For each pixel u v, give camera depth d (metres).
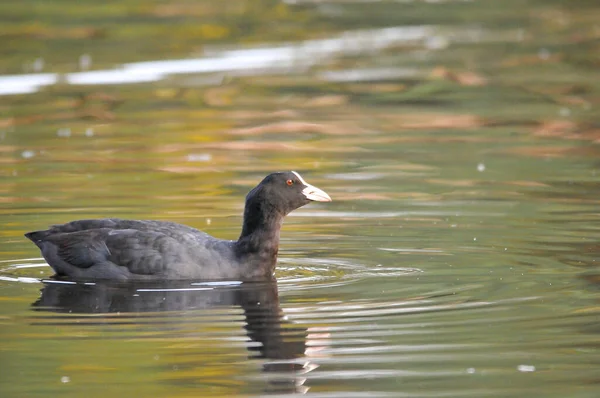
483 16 38.03
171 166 20.06
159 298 12.38
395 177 19.08
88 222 13.80
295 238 15.16
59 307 12.02
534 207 16.70
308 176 19.20
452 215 16.30
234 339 10.79
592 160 20.28
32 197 17.47
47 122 24.33
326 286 12.82
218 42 33.53
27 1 37.66
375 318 11.42
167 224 13.70
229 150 21.52
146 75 29.27
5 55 31.14
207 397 9.28
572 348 10.43
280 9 38.94
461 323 11.22
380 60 31.50
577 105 25.62
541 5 40.00
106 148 21.73
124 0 38.72
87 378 9.73
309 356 10.27
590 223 15.64
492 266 13.55
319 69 30.33
